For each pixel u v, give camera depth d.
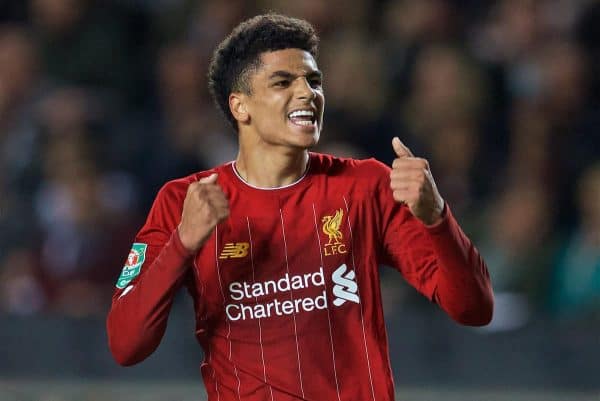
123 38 24.34
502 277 19.09
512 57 22.77
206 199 9.88
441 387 17.31
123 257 20.95
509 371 17.17
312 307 10.34
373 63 22.45
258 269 10.41
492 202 20.42
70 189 21.09
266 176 10.60
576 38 23.06
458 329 17.36
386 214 10.62
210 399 10.62
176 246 10.00
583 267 18.88
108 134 22.61
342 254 10.43
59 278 20.61
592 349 16.95
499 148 21.73
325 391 10.25
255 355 10.34
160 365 17.98
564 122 21.75
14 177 22.20
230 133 22.25
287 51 10.45
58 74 23.75
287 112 10.38
